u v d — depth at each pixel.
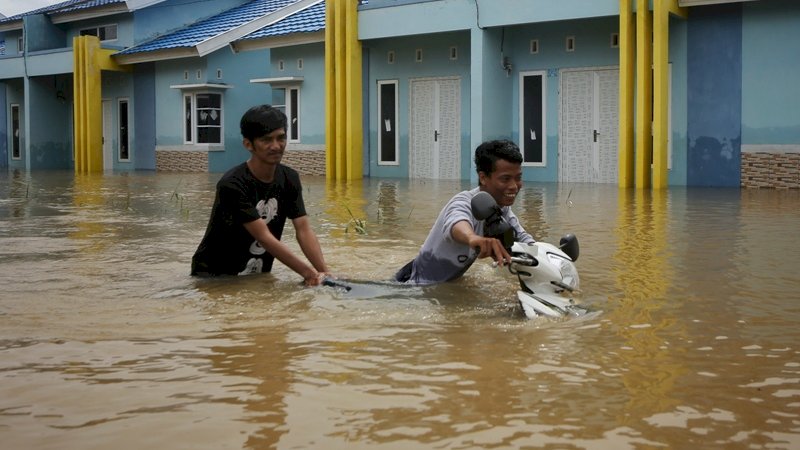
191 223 8.10
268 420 2.23
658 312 3.63
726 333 3.22
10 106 29.75
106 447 2.05
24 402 2.41
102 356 2.93
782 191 13.03
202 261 4.80
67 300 4.04
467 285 4.36
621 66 14.05
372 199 11.46
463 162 17.98
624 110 14.08
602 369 2.71
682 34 14.66
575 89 16.31
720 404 2.35
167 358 2.90
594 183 15.91
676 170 14.92
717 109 14.43
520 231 4.43
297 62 20.55
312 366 2.77
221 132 23.64
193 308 3.82
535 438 2.09
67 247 6.20
